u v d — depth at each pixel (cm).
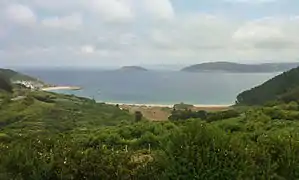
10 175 671
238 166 639
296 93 5934
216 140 661
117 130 1767
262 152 708
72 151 733
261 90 9581
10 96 9288
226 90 19650
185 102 14125
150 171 684
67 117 7369
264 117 2562
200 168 622
